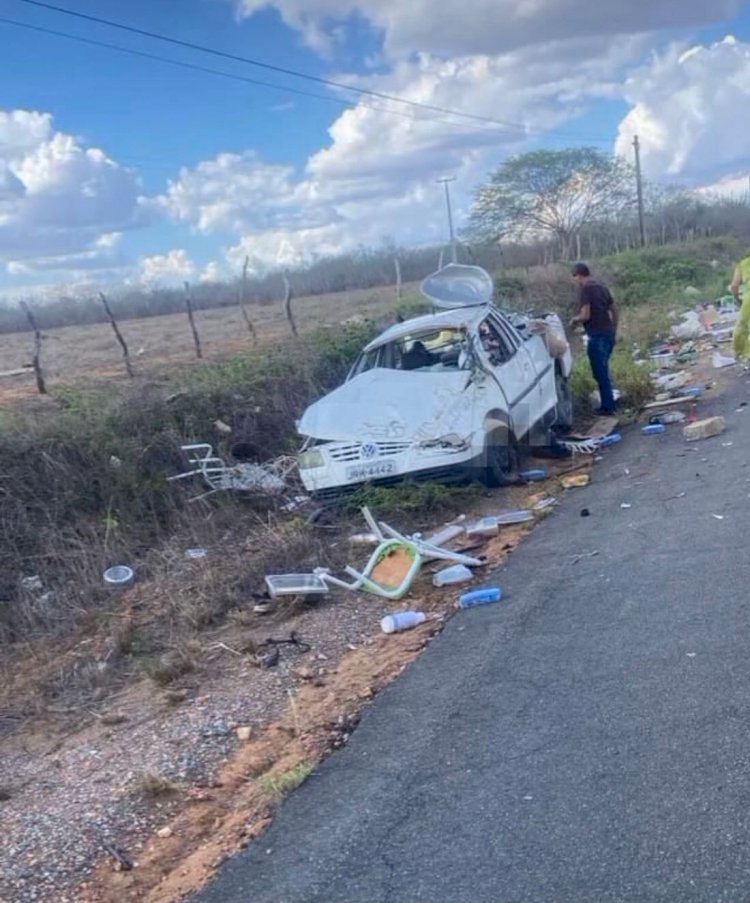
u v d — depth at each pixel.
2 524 9.31
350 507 9.39
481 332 10.55
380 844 3.83
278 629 6.85
